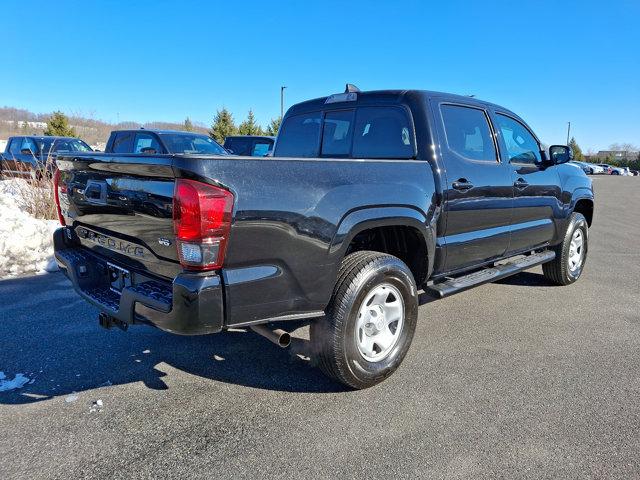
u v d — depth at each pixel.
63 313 4.61
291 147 4.86
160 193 2.56
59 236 3.69
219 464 2.43
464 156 3.99
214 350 3.83
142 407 2.97
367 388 3.21
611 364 3.64
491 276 4.30
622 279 6.29
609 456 2.51
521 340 4.11
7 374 3.38
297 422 2.81
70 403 3.01
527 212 4.80
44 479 2.31
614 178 47.47
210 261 2.40
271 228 2.57
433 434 2.69
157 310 2.52
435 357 3.74
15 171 14.04
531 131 5.12
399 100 3.88
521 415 2.90
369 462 2.44
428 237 3.56
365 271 3.02
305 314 2.85
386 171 3.26
